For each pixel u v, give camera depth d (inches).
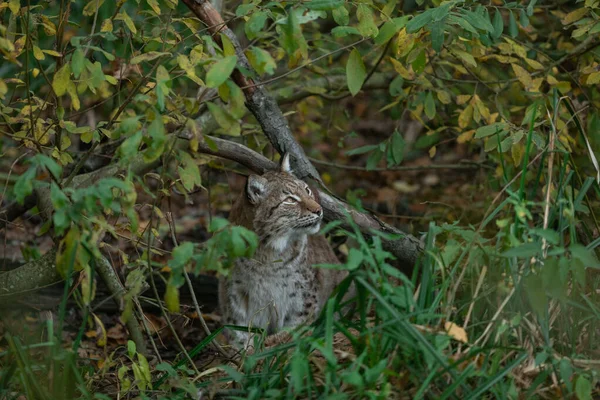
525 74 438.0
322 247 506.3
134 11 535.2
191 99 323.6
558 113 436.5
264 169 473.1
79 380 310.8
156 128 295.4
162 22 457.4
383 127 837.8
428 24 373.4
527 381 304.7
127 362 430.3
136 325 414.9
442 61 497.7
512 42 440.1
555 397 300.8
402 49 395.2
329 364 285.9
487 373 301.7
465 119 452.8
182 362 366.0
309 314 475.8
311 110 634.8
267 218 459.5
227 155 472.4
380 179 750.5
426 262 321.7
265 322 477.1
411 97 503.5
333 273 505.0
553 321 326.0
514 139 386.3
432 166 594.9
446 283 316.2
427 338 292.7
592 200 475.2
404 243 440.1
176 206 699.4
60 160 378.3
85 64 335.9
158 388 357.7
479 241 331.0
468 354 290.2
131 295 329.4
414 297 316.8
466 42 425.4
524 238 321.7
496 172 515.8
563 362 288.8
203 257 290.7
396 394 290.8
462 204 615.8
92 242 296.4
